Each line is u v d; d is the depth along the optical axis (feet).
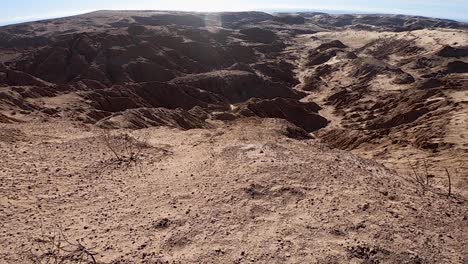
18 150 39.55
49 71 257.75
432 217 26.94
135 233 24.79
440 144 73.82
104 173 35.63
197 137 53.11
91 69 244.83
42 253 22.24
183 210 27.48
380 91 202.90
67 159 38.37
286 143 44.52
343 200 28.35
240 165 34.65
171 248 23.08
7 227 24.73
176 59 279.69
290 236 23.80
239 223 25.38
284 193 29.04
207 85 225.56
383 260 22.07
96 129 58.90
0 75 208.64
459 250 23.48
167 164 38.86
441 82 170.09
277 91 230.48
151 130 59.00
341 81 250.57
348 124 161.68
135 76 248.52
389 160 70.90
